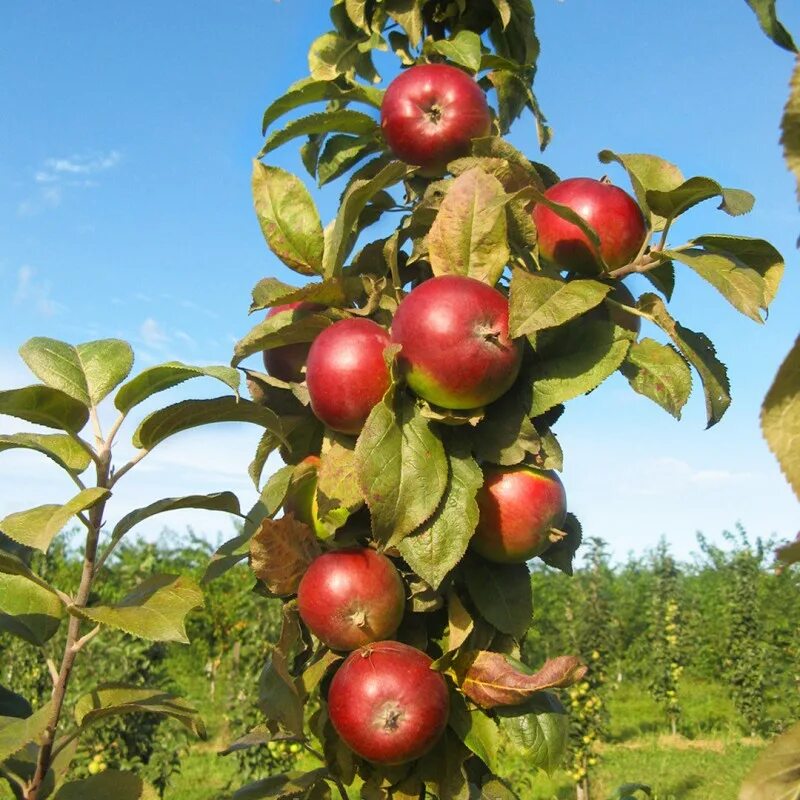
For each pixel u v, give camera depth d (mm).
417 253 2189
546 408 1952
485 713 1975
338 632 1956
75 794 1939
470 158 2178
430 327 1821
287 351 2275
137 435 1840
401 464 1854
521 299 1824
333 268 2254
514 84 2771
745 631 14281
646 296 2066
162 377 1836
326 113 2445
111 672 7199
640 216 2137
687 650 14891
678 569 15750
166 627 1708
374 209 2592
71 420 1844
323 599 1952
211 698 15148
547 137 2834
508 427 1960
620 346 1968
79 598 1789
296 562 2055
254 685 9281
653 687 14656
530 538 2027
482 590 2076
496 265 2018
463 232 2021
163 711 1934
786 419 806
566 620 13719
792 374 796
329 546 2105
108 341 1995
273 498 2076
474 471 1917
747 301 1855
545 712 1966
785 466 801
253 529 2086
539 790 9883
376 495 1824
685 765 11375
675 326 2037
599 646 12938
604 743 13164
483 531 2031
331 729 2047
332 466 2045
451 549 1862
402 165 2096
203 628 17031
